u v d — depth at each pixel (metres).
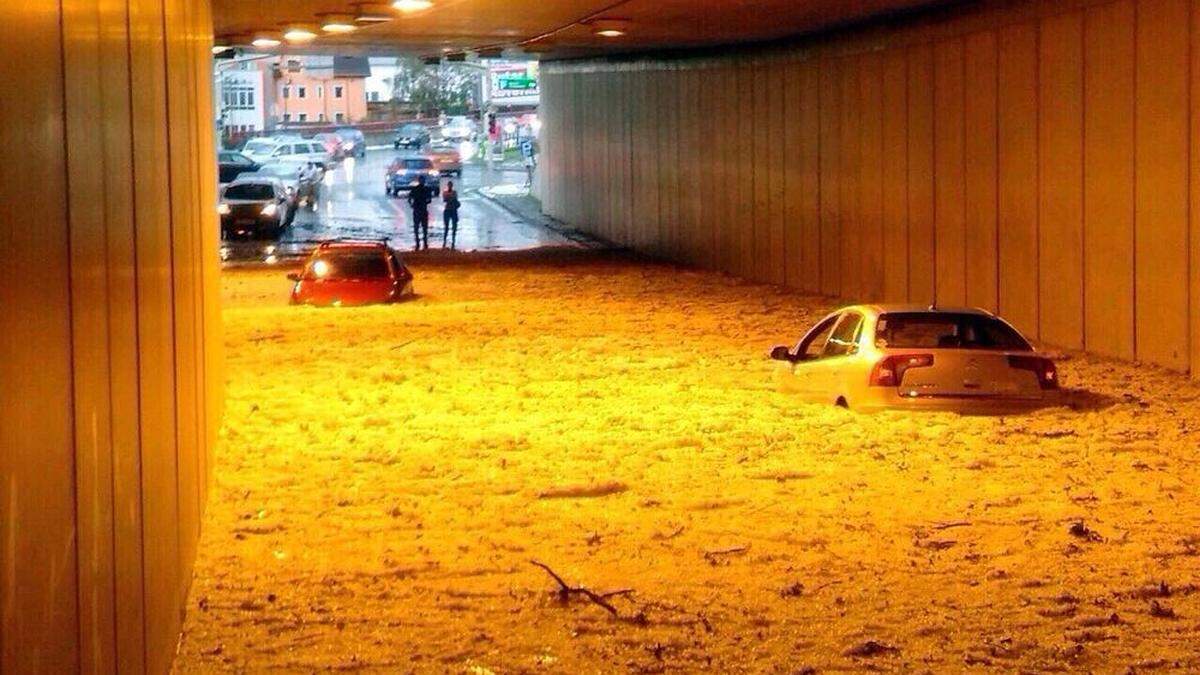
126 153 6.61
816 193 35.31
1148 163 21.66
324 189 77.31
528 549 11.30
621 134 50.44
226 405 19.11
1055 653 8.57
